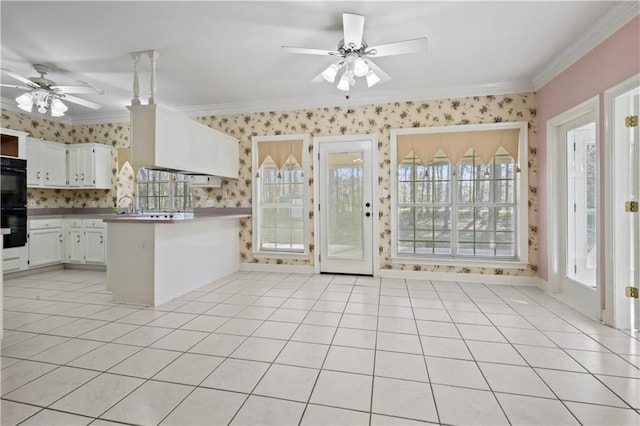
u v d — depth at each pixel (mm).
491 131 4109
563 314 2969
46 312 3070
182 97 4574
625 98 2602
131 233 3342
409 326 2688
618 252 2631
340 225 4660
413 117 4359
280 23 2719
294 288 3924
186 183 5355
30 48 3090
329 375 1924
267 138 4852
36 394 1728
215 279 4355
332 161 4660
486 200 4227
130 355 2176
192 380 1870
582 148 3236
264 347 2299
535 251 4004
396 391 1760
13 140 4461
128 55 3268
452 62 3459
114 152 5449
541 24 2730
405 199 4488
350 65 2836
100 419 1534
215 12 2549
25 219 4516
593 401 1660
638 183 2566
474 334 2518
